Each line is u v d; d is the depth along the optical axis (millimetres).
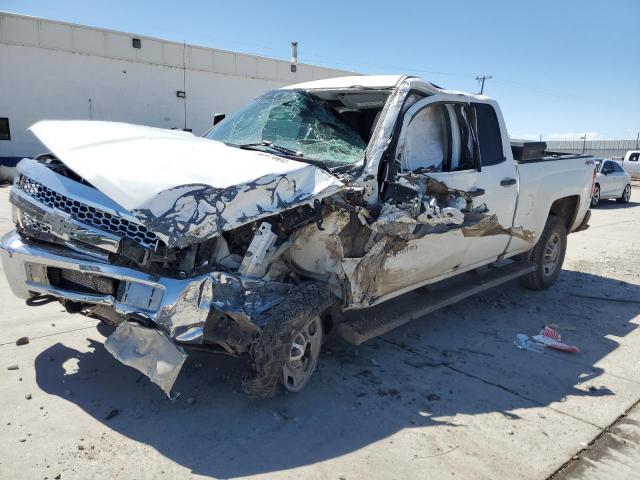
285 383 3525
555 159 6230
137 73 22672
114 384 3738
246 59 25719
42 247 3479
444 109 4602
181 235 2840
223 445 3098
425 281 4605
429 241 4281
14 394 3551
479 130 5012
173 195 2877
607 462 3076
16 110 20188
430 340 4840
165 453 3002
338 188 3467
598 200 16984
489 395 3840
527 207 5633
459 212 3740
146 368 3031
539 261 6316
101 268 3176
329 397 3693
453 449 3148
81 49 21141
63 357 4117
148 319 3074
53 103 20875
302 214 3396
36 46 20172
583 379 4156
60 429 3174
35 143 20703
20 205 3535
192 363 4098
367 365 4230
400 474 2898
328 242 3615
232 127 4836
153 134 3867
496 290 6566
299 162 3561
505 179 5145
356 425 3367
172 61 23484
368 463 2984
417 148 4324
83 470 2816
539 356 4574
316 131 4328
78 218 3254
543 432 3369
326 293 3561
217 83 25000
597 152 42344
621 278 7395
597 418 3562
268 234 3230
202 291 3018
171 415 3385
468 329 5168
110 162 3184
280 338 3266
